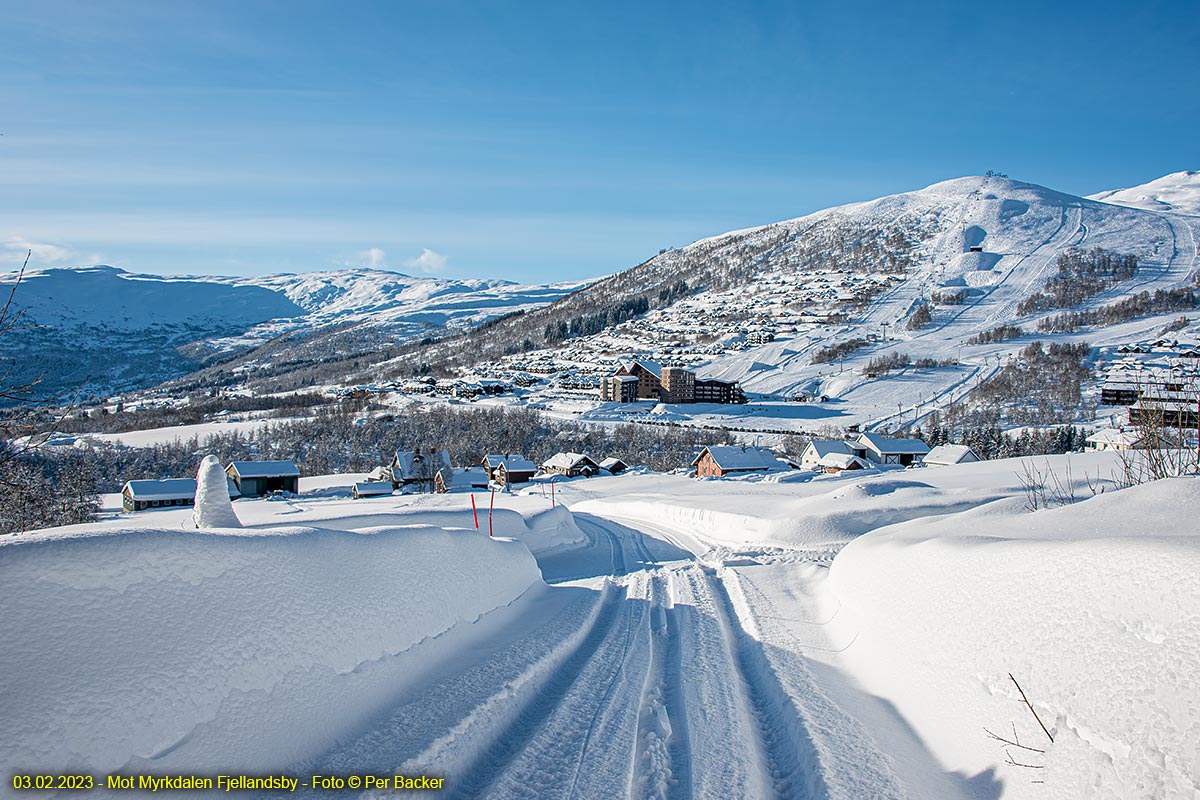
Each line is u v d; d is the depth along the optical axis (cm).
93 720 302
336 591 464
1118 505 563
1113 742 337
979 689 451
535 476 7031
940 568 590
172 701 332
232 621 381
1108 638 372
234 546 409
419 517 1816
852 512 1936
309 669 413
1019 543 518
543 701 525
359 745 398
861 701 543
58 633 312
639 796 384
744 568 1279
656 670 626
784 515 2109
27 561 315
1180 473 720
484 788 385
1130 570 383
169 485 5412
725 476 5591
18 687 291
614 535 2341
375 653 475
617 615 848
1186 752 300
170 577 364
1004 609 468
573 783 395
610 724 483
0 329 555
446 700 472
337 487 6556
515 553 878
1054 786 355
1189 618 332
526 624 728
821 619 830
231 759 344
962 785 404
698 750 451
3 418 554
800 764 441
